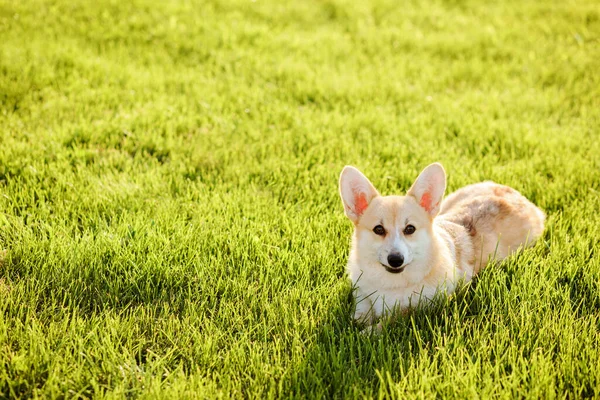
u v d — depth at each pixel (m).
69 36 4.11
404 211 2.30
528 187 2.74
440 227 2.45
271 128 3.12
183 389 2.10
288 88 3.53
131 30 4.36
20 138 2.94
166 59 3.88
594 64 3.88
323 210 2.66
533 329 2.24
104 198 2.65
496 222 2.51
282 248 2.50
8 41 3.84
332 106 3.36
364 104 3.35
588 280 2.36
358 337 2.20
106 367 2.15
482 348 2.18
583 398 2.10
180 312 2.31
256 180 2.80
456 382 2.12
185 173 2.83
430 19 5.01
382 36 4.55
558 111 3.29
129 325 2.24
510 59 4.14
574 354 2.17
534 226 2.54
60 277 2.36
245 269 2.41
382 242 2.30
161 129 3.06
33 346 2.17
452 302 2.33
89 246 2.44
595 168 2.84
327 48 4.25
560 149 2.96
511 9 5.22
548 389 2.09
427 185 2.32
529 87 3.64
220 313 2.29
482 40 4.45
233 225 2.55
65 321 2.23
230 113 3.23
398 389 2.09
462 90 3.64
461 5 5.47
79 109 3.16
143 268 2.40
